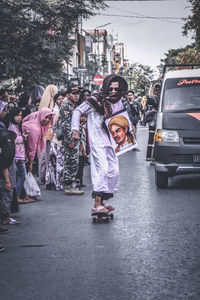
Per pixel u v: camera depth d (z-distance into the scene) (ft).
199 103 38.96
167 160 37.01
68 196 35.45
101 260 19.69
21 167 32.83
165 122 37.73
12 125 32.30
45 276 18.02
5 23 70.03
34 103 47.47
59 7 74.90
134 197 33.81
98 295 16.05
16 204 30.04
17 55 72.59
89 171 50.37
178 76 40.88
